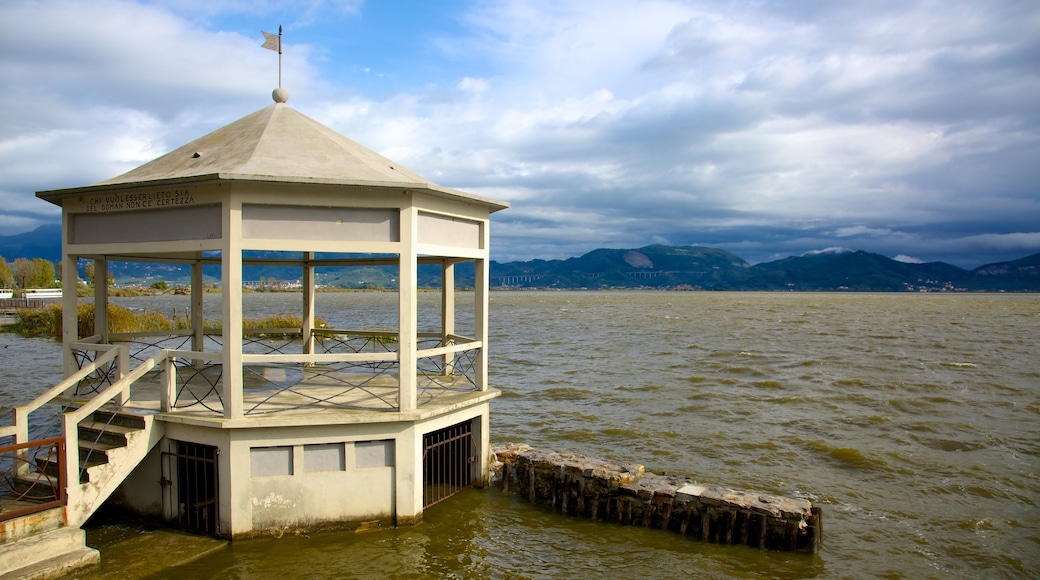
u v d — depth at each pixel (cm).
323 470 959
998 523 1273
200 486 978
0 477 954
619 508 1146
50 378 2634
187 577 848
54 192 1012
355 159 1055
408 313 985
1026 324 6531
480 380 1206
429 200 1015
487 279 1201
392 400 1080
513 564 986
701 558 1028
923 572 1052
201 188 929
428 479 1186
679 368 3256
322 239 948
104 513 1033
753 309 10250
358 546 954
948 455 1738
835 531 1211
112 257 1255
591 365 3369
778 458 1692
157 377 1355
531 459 1260
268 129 1097
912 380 2898
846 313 8906
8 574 766
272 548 927
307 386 1235
